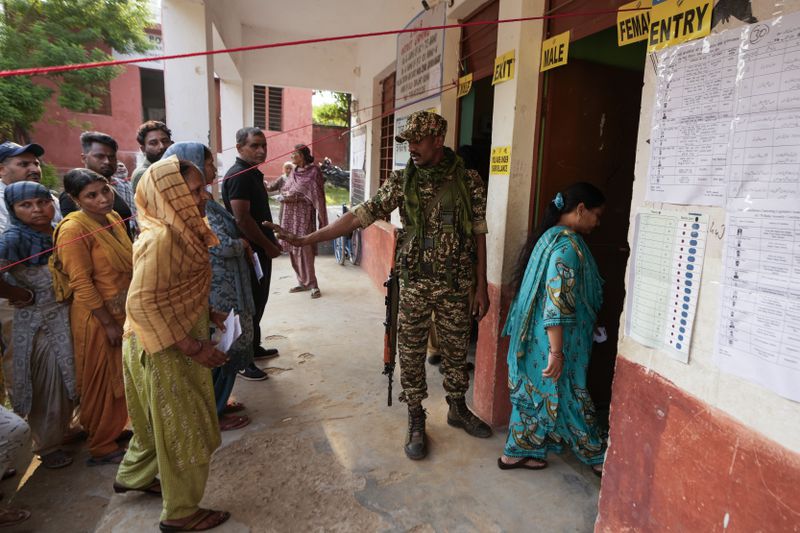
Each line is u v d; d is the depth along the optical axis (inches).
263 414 115.5
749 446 49.7
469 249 97.2
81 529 80.8
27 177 112.6
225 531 77.6
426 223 93.9
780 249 46.1
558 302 81.7
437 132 88.2
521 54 98.1
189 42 168.9
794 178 44.7
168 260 66.2
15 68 339.9
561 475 93.8
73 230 89.2
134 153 539.2
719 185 51.4
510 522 81.0
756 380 48.8
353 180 297.6
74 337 94.0
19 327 91.4
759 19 46.6
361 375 138.3
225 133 286.0
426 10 152.3
